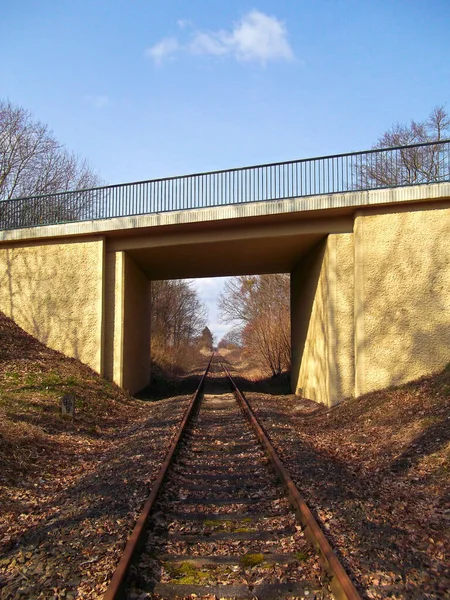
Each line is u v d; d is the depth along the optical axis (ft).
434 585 13.24
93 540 16.24
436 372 42.11
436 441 27.76
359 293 45.03
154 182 52.95
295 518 18.19
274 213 46.68
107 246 57.36
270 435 33.35
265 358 105.50
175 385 80.28
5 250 60.59
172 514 19.17
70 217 58.23
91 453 31.17
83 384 49.29
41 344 57.21
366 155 45.55
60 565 14.76
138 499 19.86
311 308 56.80
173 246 55.16
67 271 57.41
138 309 65.57
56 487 23.99
